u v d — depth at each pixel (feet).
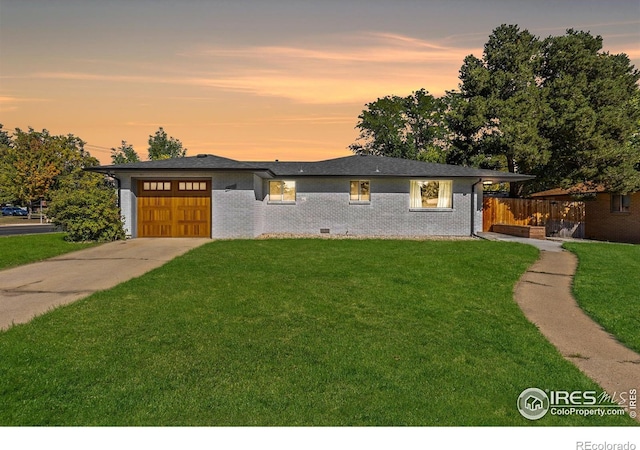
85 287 24.59
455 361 14.58
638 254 42.01
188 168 50.19
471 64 87.97
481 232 62.23
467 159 87.71
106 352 14.51
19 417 10.58
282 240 49.65
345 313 19.71
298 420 10.75
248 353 14.69
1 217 136.36
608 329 19.01
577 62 78.64
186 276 27.25
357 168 61.87
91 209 46.55
